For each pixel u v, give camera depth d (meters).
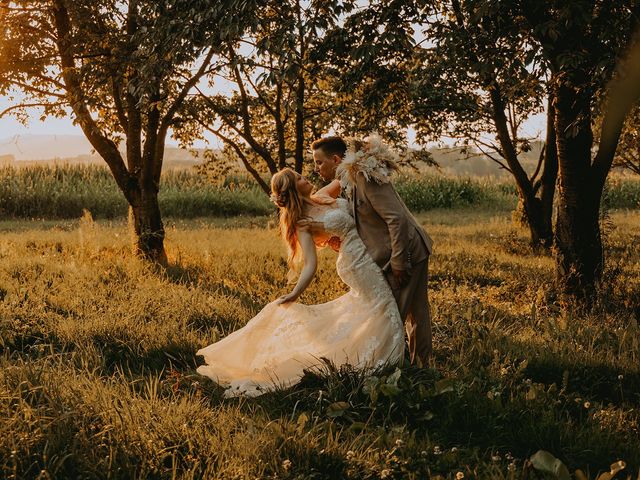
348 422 3.62
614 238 14.02
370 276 4.30
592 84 5.89
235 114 12.94
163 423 3.12
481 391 3.85
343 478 2.87
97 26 9.62
